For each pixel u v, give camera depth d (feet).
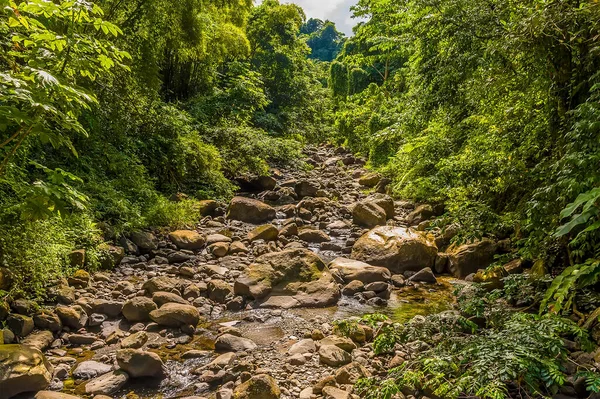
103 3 25.99
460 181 21.30
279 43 82.53
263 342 13.57
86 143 24.07
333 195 36.06
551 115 14.97
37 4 8.48
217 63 57.67
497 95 18.67
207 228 26.81
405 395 10.01
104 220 21.52
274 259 18.53
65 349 12.73
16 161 16.30
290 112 76.84
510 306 14.26
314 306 16.61
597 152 9.93
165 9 30.53
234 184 38.17
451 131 28.19
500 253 19.43
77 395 10.46
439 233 22.90
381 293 17.85
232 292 17.37
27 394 10.19
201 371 11.71
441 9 19.19
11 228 13.83
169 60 44.88
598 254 11.48
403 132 34.96
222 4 51.44
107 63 10.00
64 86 8.25
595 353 10.04
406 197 32.94
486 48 16.98
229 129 41.47
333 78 88.89
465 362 8.74
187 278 18.88
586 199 6.86
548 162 14.65
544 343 8.43
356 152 61.11
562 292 7.63
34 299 13.94
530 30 13.07
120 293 16.43
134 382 11.22
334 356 11.86
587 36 12.87
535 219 12.69
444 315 10.45
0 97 7.74
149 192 26.30
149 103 30.55
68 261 16.39
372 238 22.13
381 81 92.12
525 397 9.14
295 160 49.65
